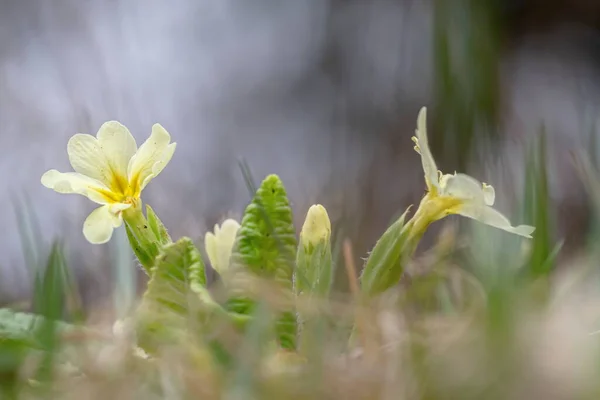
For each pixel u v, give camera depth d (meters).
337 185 1.07
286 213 0.48
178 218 1.03
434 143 0.96
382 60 1.31
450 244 0.51
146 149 0.49
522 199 0.54
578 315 0.46
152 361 0.45
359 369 0.44
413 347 0.43
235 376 0.43
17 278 0.96
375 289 0.48
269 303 0.47
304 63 1.37
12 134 1.16
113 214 0.48
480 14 1.02
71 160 0.49
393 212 1.02
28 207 0.55
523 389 0.42
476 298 0.47
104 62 1.22
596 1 1.27
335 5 1.38
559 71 1.24
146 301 0.46
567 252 0.66
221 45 1.36
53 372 0.45
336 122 1.28
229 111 1.30
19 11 1.28
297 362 0.45
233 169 1.23
